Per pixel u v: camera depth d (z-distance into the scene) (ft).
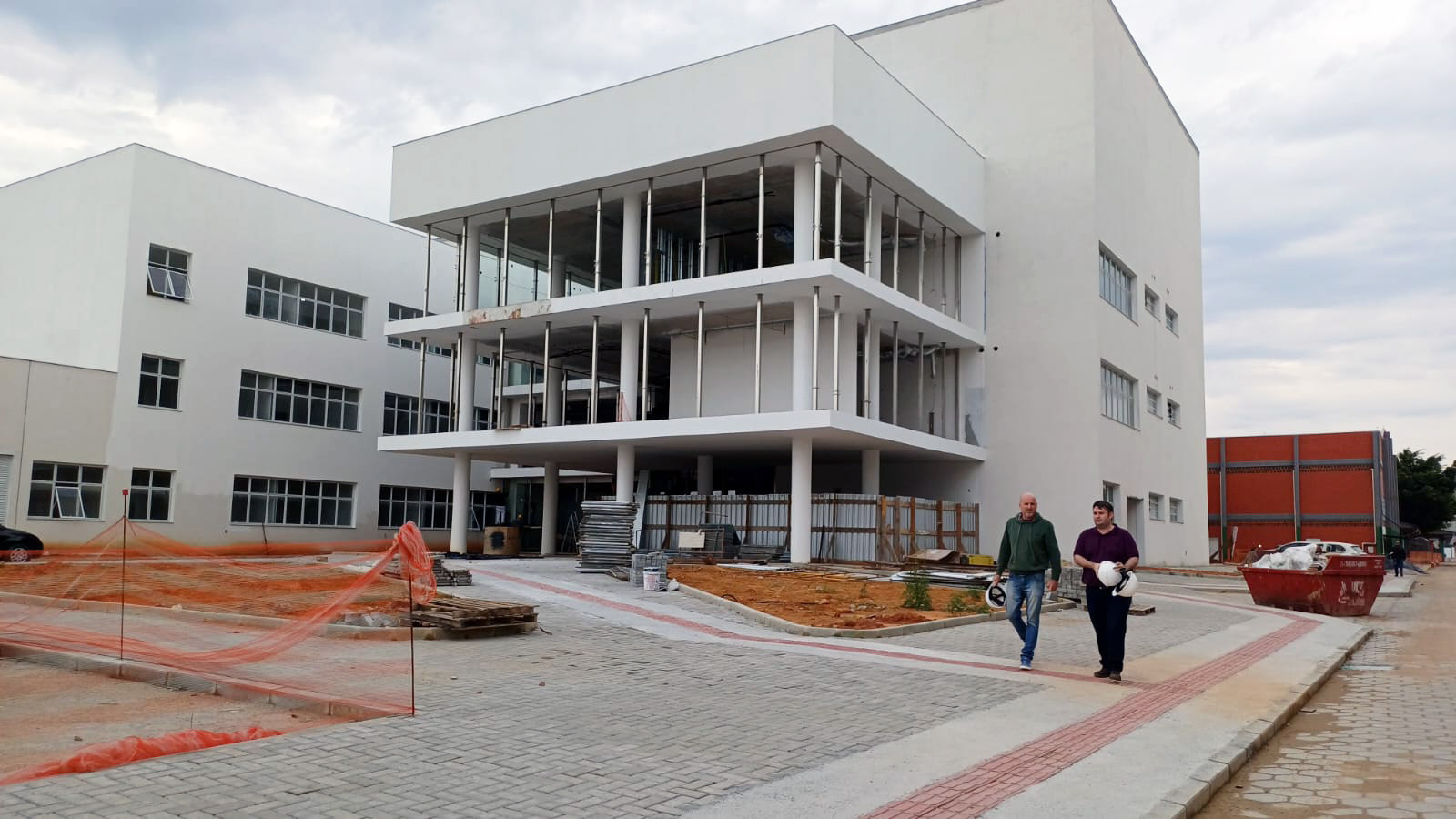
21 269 123.65
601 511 81.87
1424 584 119.75
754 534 97.96
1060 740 24.30
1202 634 49.16
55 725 25.71
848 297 93.35
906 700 29.35
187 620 46.93
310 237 132.98
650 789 19.36
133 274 112.68
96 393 108.68
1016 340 113.19
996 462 112.68
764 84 89.25
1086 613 59.16
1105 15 118.01
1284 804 20.53
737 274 91.09
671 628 46.24
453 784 19.42
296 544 123.75
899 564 90.02
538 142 103.40
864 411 98.22
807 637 44.24
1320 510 196.95
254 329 125.39
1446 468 260.21
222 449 120.78
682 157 93.40
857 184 99.45
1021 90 116.37
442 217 112.78
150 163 114.93
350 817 17.12
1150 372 131.95
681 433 93.04
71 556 98.48
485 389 156.35
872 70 92.43
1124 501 117.50
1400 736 27.32
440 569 62.59
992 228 116.06
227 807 17.46
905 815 17.97
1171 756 22.88
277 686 29.71
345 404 137.49
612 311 100.94
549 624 46.21
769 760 21.90
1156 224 138.21
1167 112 148.25
